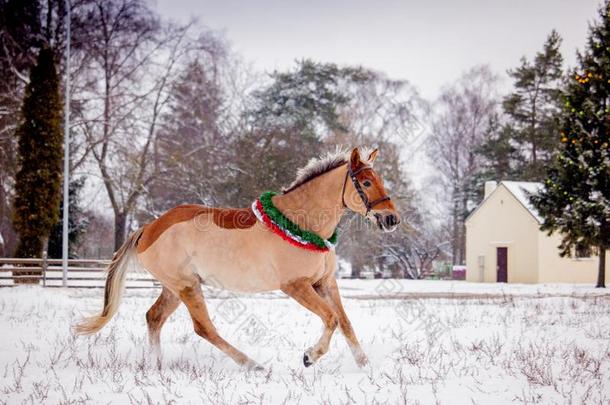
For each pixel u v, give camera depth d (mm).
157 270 7406
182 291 7262
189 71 33062
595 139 25422
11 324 10398
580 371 5996
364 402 4980
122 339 8828
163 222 7527
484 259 34969
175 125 33719
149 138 33062
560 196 25969
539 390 5324
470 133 43750
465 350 7582
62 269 22156
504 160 43875
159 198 33031
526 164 44875
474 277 35500
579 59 26766
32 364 6758
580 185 25641
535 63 45750
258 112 34719
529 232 32219
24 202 22703
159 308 7664
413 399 5023
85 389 5523
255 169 31297
